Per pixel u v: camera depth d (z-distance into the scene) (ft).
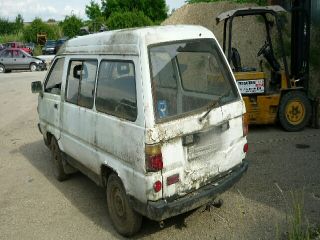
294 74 28.14
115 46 13.67
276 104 25.35
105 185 15.26
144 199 12.38
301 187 17.12
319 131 25.63
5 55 83.82
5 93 52.44
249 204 15.88
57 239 14.74
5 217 16.84
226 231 14.14
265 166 19.81
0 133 31.63
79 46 16.78
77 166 17.76
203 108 13.23
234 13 25.50
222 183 13.67
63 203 17.83
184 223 14.82
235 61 26.35
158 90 12.34
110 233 14.82
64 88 17.88
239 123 14.49
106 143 14.07
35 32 159.94
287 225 14.08
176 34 13.28
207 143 13.26
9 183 20.80
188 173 12.84
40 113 21.68
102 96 14.43
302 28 27.22
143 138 11.99
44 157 24.99
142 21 128.77
